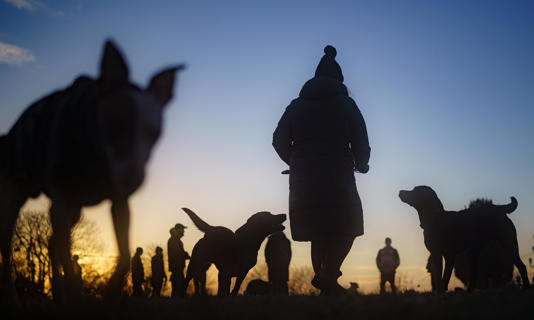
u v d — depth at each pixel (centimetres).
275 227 823
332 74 723
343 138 671
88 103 371
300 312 411
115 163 351
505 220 769
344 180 657
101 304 395
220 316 395
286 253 1292
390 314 384
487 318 371
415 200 772
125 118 348
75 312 381
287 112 700
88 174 376
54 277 479
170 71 376
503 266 1209
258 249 830
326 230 642
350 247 669
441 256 762
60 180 389
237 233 823
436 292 750
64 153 380
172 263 1430
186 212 859
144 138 353
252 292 1267
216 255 816
